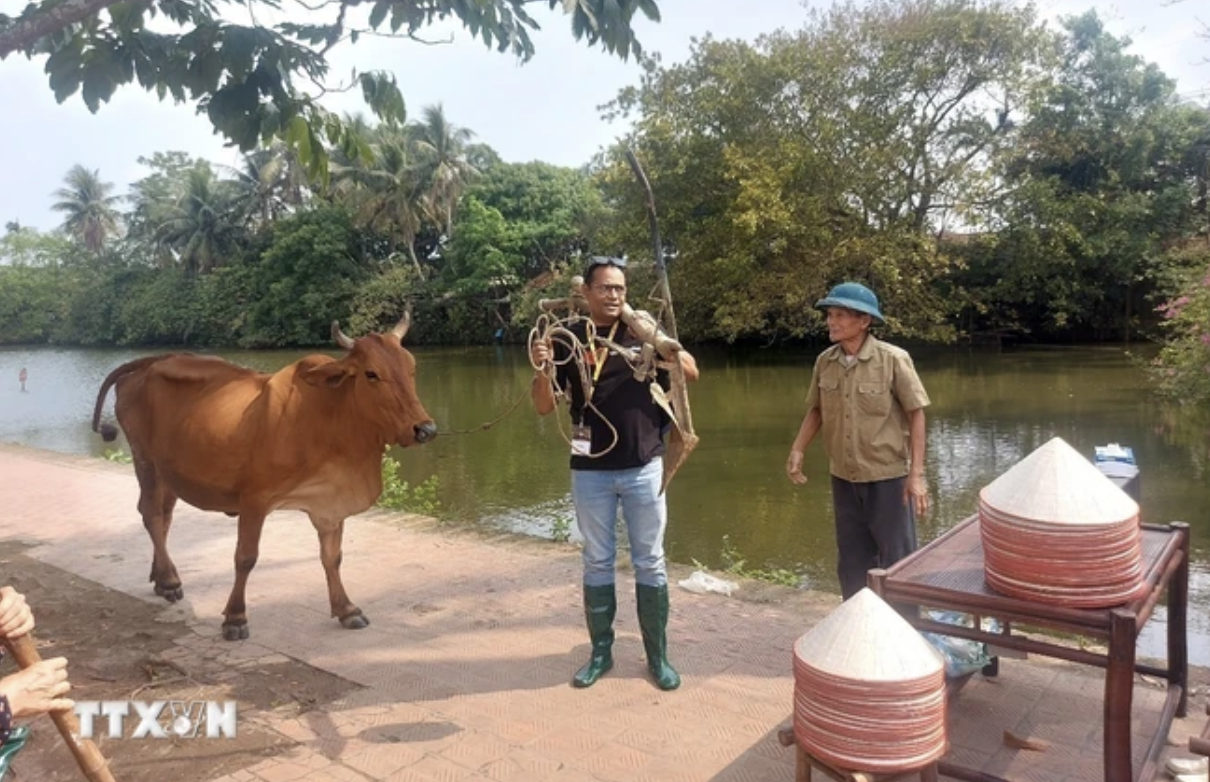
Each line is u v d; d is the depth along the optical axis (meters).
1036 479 2.65
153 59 4.21
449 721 3.60
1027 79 23.98
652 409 3.81
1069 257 25.19
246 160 47.00
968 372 21.59
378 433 4.37
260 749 3.41
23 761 3.34
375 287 40.16
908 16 23.97
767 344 30.62
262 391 4.47
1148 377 18.95
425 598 5.09
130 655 4.36
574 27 3.89
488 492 11.22
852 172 23.83
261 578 5.55
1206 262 15.64
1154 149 26.69
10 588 2.14
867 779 2.28
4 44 3.58
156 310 48.47
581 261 33.25
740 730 3.45
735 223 22.11
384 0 4.31
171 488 4.81
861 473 3.83
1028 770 3.05
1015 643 2.70
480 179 41.00
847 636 2.36
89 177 56.53
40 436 19.08
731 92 24.52
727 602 4.84
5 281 57.09
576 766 3.22
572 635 4.48
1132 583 2.56
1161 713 3.21
